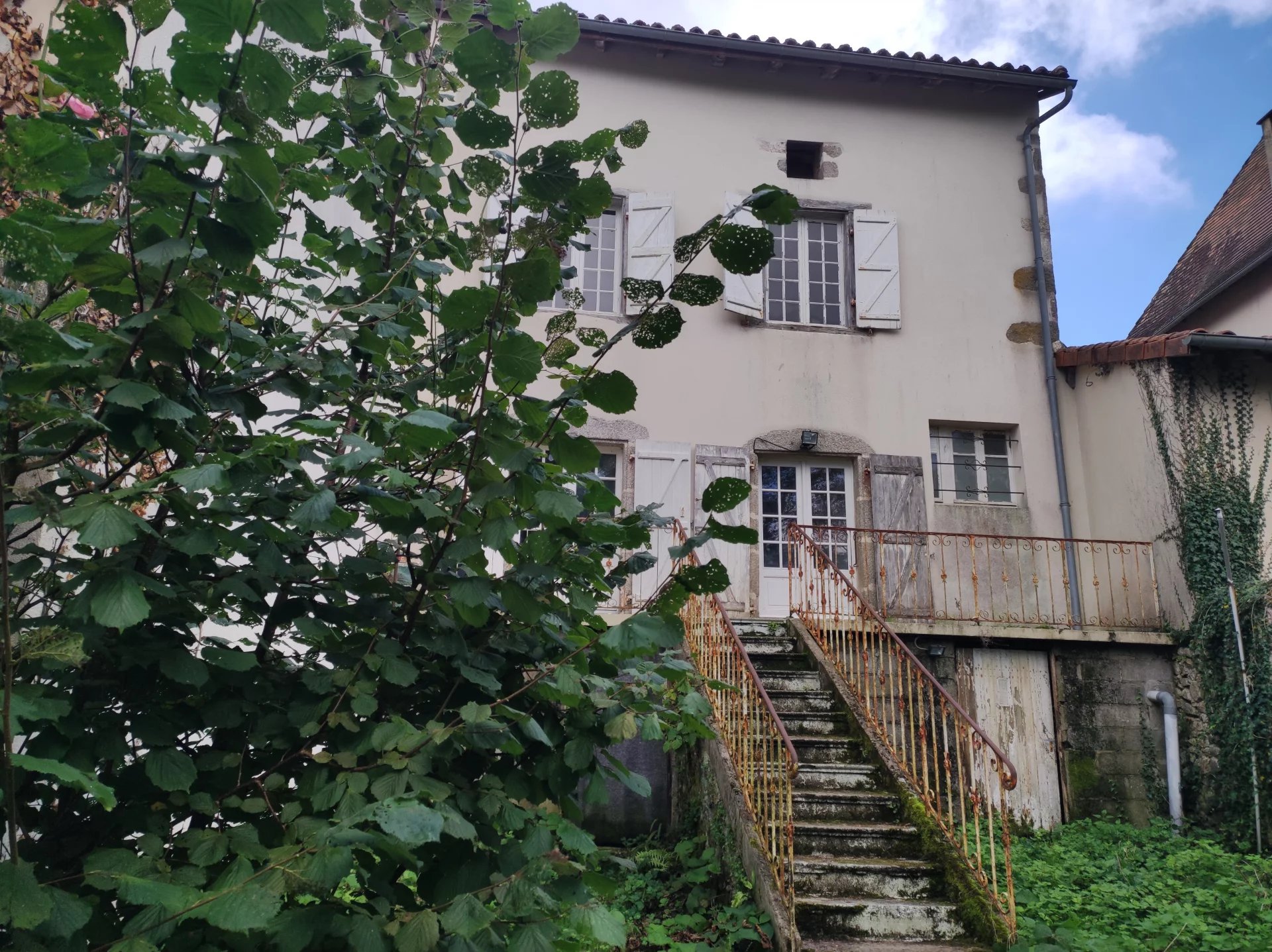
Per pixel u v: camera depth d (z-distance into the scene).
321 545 2.46
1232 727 7.66
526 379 1.78
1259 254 10.80
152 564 1.73
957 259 10.07
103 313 2.58
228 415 2.03
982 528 9.39
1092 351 9.31
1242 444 8.26
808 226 10.17
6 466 1.59
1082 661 8.26
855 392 9.53
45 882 1.41
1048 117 10.40
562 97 1.90
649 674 2.14
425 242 2.51
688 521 8.91
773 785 5.47
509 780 1.97
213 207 1.56
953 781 7.73
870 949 4.46
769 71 10.16
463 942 1.55
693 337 9.43
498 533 1.80
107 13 1.48
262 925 1.26
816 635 7.56
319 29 1.45
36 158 1.41
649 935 4.70
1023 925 4.78
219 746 1.88
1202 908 5.41
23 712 1.30
